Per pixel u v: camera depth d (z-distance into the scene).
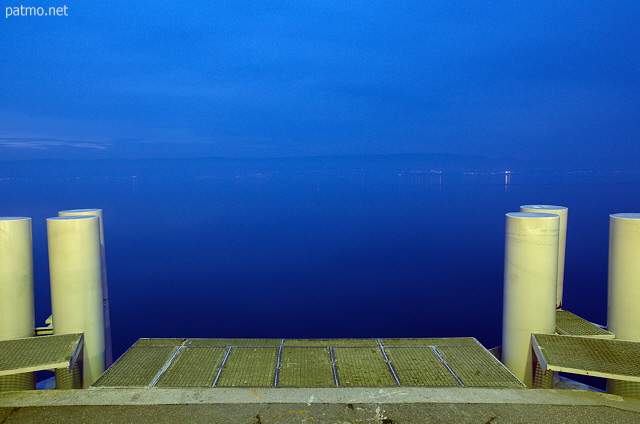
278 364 5.75
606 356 5.35
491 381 5.30
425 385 5.18
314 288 16.00
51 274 5.95
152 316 13.09
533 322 6.00
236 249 23.48
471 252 21.84
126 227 31.98
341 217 37.88
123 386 5.10
